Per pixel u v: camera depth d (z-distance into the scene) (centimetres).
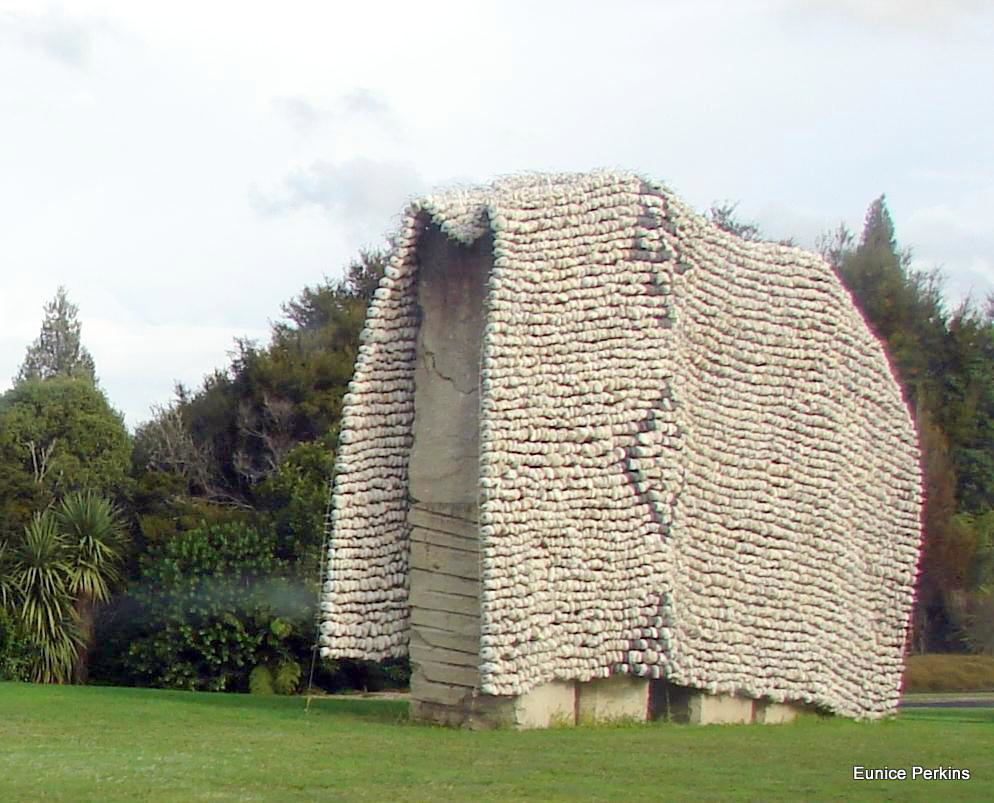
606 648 2198
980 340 5809
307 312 5975
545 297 2230
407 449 2314
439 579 2228
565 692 2222
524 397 2181
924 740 2103
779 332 2517
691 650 2283
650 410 2241
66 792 1392
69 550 3638
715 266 2416
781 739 2073
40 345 7688
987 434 5581
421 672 2228
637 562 2198
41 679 3525
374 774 1572
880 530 2658
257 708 2506
